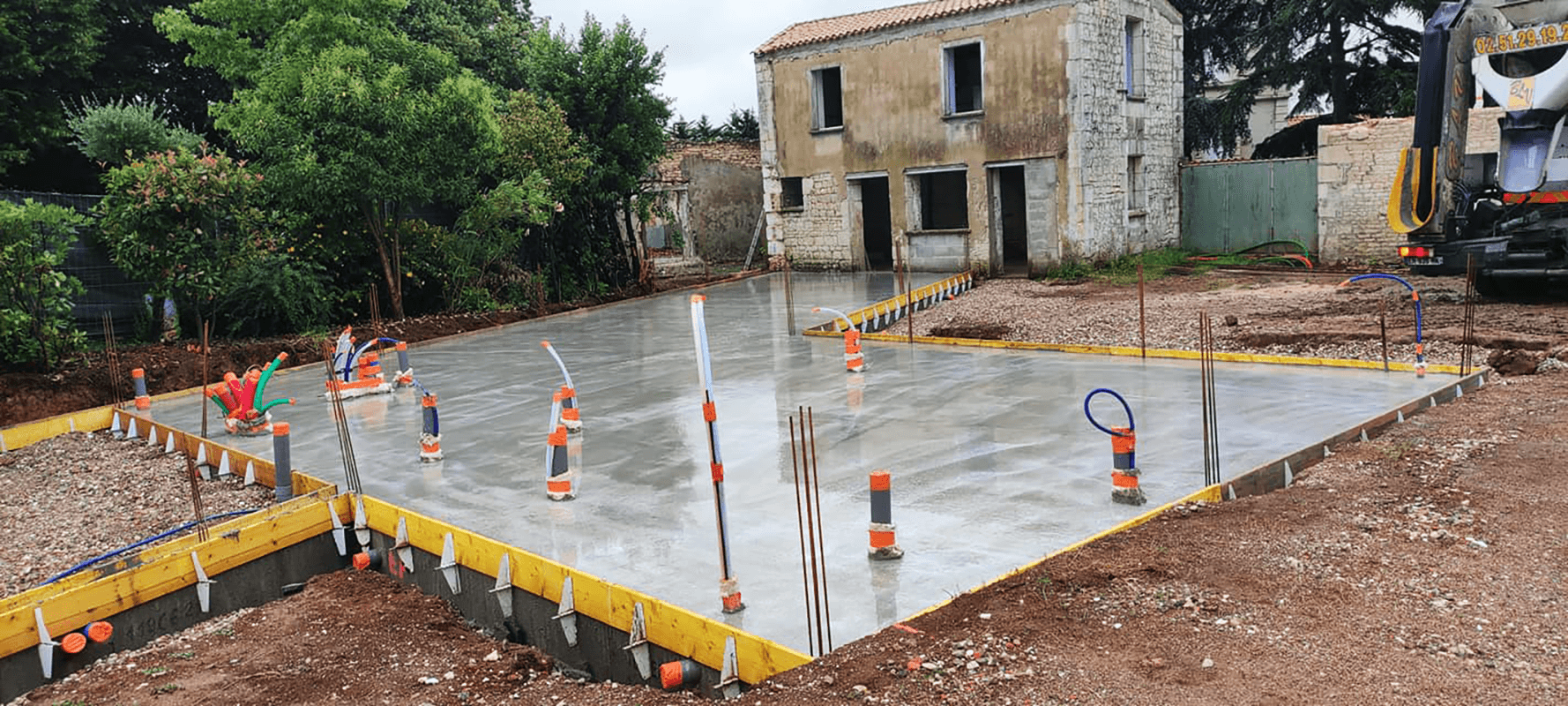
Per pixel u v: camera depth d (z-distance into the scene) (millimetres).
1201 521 7547
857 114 27984
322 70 19891
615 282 27641
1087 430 10664
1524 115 15656
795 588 6949
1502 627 5598
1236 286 21203
